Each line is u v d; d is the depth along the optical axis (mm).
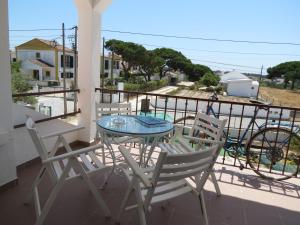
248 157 3135
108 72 29375
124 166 2273
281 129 3021
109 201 2191
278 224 2047
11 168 2289
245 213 2172
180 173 1406
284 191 2623
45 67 30109
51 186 2373
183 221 1987
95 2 3309
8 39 2088
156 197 1562
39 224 1700
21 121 2727
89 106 3604
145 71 29734
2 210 1969
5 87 2127
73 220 1896
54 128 3281
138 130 2158
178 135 2684
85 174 1778
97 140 3352
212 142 2336
